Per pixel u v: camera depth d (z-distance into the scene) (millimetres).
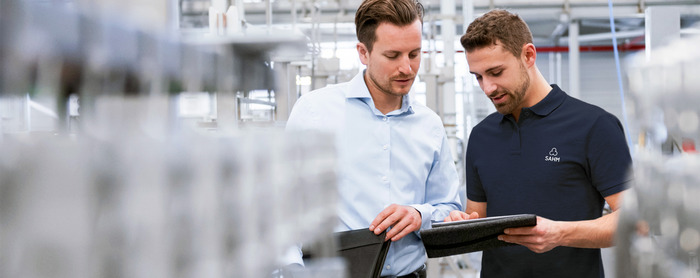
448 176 1786
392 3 1476
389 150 1646
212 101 1389
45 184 417
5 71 436
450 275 5262
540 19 8234
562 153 1629
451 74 4520
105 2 481
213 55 628
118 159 455
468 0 5039
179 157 503
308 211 730
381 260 1431
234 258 562
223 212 548
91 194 438
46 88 506
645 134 735
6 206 406
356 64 4508
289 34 674
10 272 407
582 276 1625
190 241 510
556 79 11422
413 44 1495
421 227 1580
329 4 6227
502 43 1572
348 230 1557
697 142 647
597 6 7129
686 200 654
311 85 3723
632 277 754
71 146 431
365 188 1633
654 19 3260
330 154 804
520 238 1430
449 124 4641
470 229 1396
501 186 1728
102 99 536
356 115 1667
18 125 728
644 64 735
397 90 1573
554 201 1646
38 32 421
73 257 425
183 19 1213
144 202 464
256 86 771
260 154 613
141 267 460
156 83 568
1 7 397
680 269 659
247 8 4844
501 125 1759
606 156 1574
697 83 636
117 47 485
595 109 1638
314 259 770
